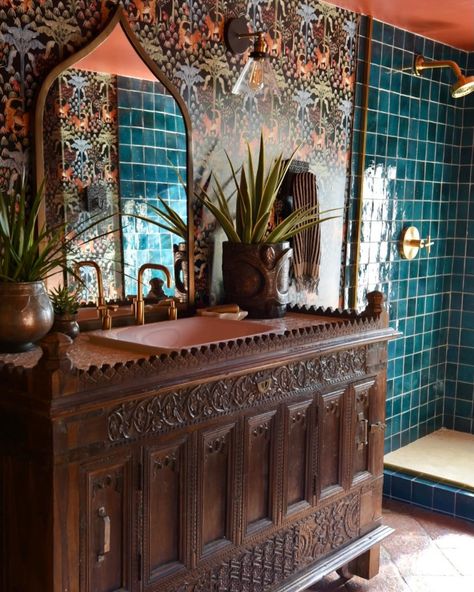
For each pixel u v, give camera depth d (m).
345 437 2.55
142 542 1.84
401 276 3.94
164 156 2.52
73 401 1.61
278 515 2.28
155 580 1.88
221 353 2.00
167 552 1.93
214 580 2.07
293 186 3.04
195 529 1.99
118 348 2.09
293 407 2.29
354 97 3.42
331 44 3.24
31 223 1.92
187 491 1.95
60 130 2.18
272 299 2.64
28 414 1.63
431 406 4.34
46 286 2.19
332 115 3.30
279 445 2.25
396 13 3.37
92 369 1.66
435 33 3.77
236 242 2.63
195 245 2.70
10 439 1.71
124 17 2.31
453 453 4.00
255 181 2.84
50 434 1.59
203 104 2.67
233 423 2.08
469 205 4.26
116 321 2.40
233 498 2.11
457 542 3.15
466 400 4.37
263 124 2.94
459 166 4.29
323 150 3.27
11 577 1.77
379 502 2.79
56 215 2.19
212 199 2.75
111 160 2.34
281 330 2.30
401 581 2.79
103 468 1.72
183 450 1.93
